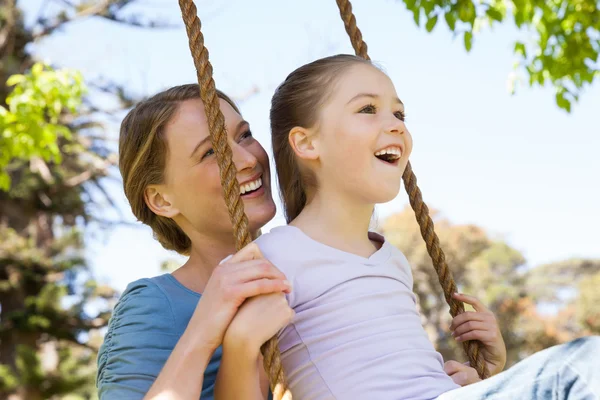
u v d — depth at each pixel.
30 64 11.63
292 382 1.63
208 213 1.90
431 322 19.06
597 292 21.27
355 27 2.02
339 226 1.75
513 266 22.92
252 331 1.45
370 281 1.68
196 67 1.63
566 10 4.61
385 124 1.71
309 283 1.65
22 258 11.74
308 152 1.78
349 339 1.60
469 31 4.14
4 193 11.84
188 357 1.45
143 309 1.77
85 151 11.77
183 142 1.88
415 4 4.14
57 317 11.55
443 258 1.96
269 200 1.95
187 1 1.66
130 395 1.65
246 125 1.97
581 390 1.26
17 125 5.92
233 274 1.50
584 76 4.73
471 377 1.87
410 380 1.57
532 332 20.86
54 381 10.87
